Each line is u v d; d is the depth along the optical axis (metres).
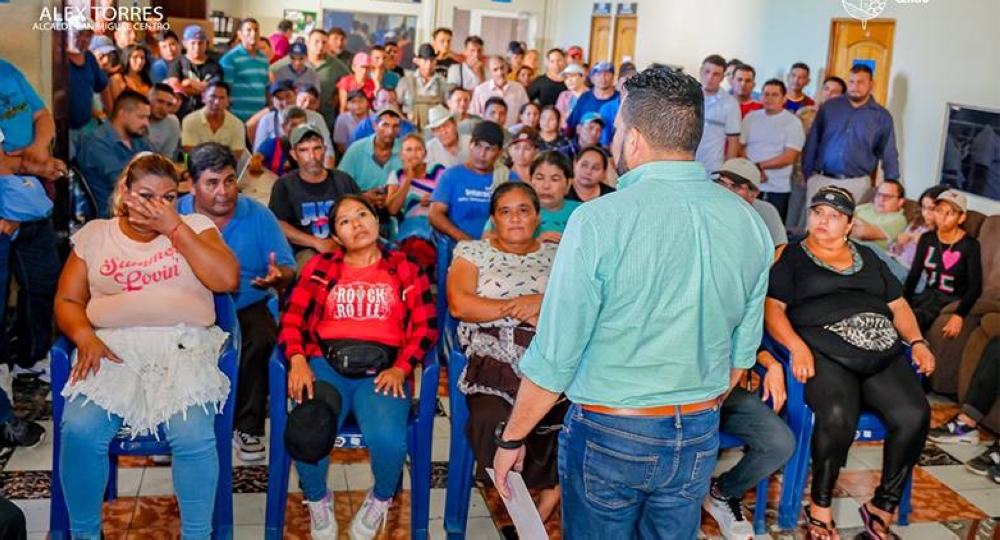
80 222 4.86
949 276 4.55
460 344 3.14
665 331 1.91
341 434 2.96
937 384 4.60
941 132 6.34
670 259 1.88
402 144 5.17
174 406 2.74
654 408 1.94
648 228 1.87
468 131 6.41
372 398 2.96
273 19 13.45
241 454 3.59
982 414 4.16
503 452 2.07
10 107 3.92
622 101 1.99
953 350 4.53
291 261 3.60
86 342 2.74
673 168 1.92
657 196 1.89
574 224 1.88
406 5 13.72
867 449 4.12
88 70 5.54
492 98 6.93
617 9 12.00
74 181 4.84
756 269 2.01
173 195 2.82
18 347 4.10
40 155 4.02
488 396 2.99
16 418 3.59
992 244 4.53
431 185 5.21
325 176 4.38
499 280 3.15
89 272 2.81
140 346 2.78
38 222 3.99
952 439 4.20
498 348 3.02
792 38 8.23
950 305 4.54
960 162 6.12
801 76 7.65
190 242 2.78
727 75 8.04
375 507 2.98
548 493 3.11
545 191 4.01
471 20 13.98
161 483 3.41
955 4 6.23
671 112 1.90
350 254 3.16
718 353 1.98
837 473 3.21
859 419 3.24
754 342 2.12
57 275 4.12
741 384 3.52
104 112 6.29
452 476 3.09
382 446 2.88
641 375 1.93
